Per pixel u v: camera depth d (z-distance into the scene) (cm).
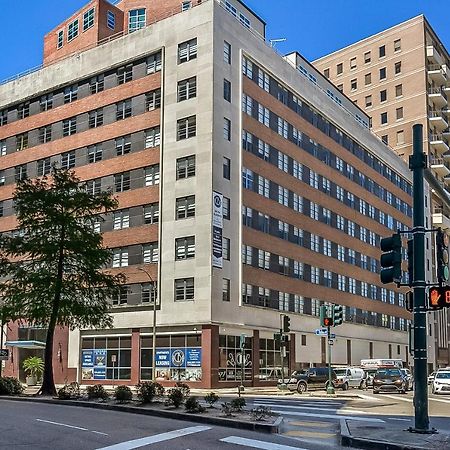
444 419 2019
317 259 6088
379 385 3797
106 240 5181
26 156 6009
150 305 4831
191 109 4834
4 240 3306
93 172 5412
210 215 4588
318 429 1620
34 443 1270
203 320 4484
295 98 5972
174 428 1545
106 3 6134
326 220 6344
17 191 3444
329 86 7169
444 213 9031
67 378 5256
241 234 4884
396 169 8300
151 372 4747
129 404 2105
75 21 6316
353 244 6912
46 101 5991
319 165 6309
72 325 3462
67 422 1662
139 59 5297
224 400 2730
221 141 4788
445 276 1459
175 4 6059
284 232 5534
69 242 3225
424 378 1443
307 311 5791
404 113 9044
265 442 1324
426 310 1467
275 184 5459
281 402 2720
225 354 4584
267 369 5056
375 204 7588
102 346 5122
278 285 5350
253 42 5319
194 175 4731
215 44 4847
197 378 4466
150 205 4997
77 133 5634
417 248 1496
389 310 7750
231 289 4722
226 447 1243
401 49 9231
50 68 5981
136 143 5184
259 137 5284
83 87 5697
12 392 3056
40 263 3331
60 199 3300
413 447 1205
